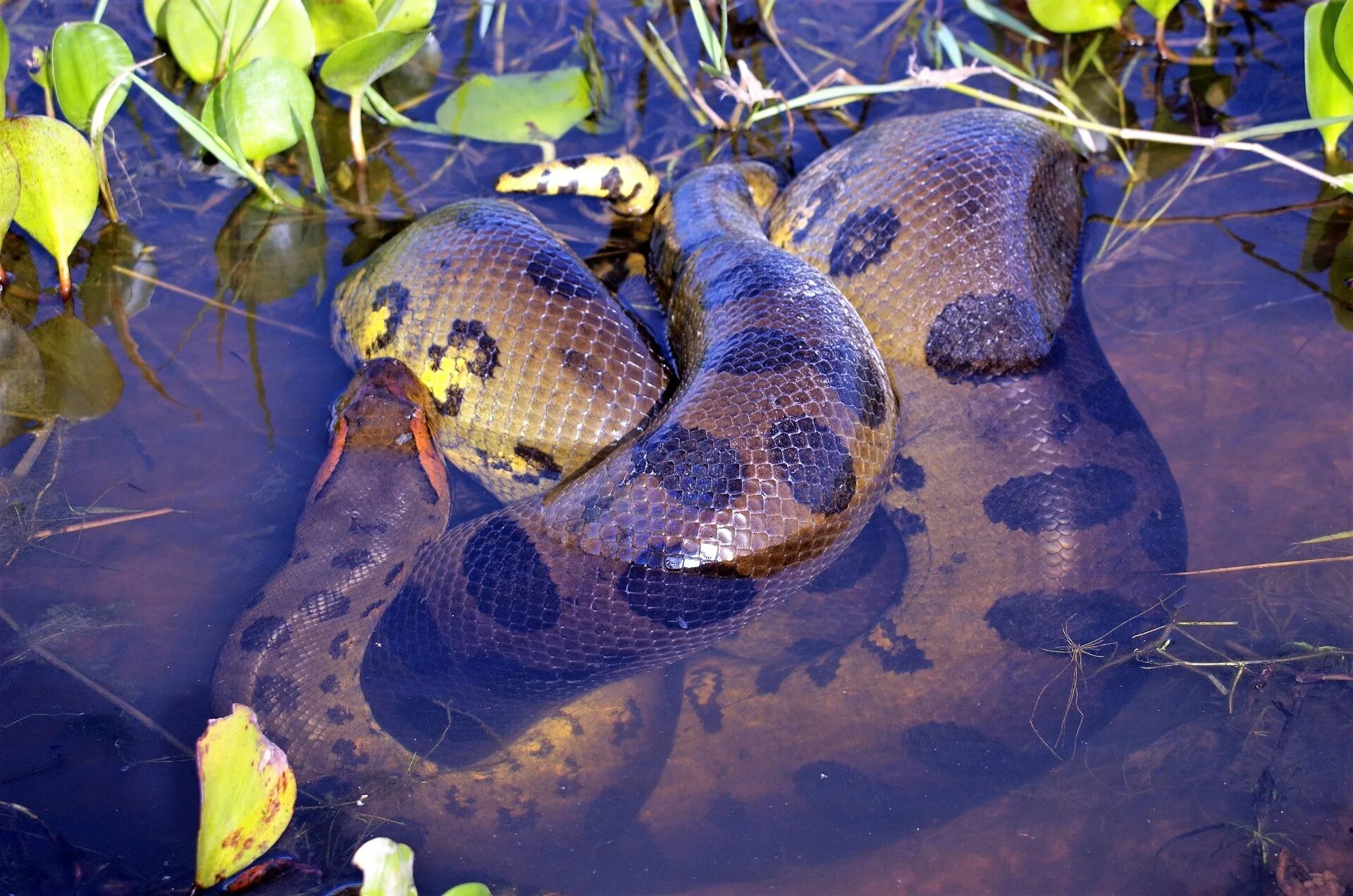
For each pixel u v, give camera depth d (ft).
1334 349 8.96
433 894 8.09
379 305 8.83
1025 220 9.00
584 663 8.36
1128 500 8.66
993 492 8.72
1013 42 9.94
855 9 10.07
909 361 8.91
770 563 8.41
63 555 8.50
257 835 7.96
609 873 8.19
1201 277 9.17
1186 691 8.38
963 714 8.44
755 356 8.54
